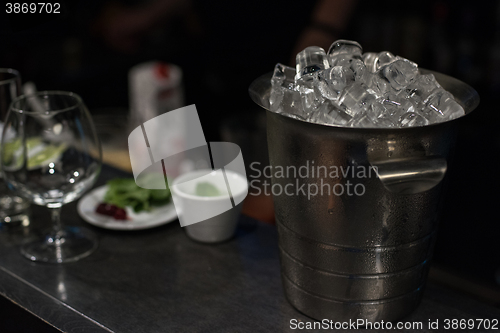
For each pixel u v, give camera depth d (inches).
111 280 36.6
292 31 89.5
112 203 44.1
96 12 96.7
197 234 41.0
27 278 36.8
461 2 79.7
